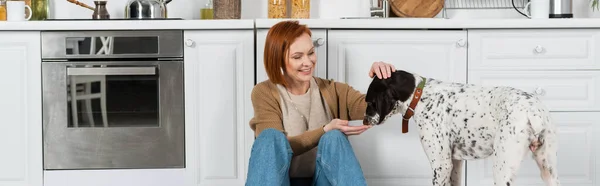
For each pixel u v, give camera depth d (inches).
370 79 117.0
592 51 117.0
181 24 114.0
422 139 84.4
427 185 118.3
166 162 117.2
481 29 116.6
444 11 136.7
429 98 84.2
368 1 136.5
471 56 117.0
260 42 115.3
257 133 95.5
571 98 117.6
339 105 101.3
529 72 117.3
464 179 117.8
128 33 114.6
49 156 116.6
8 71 115.3
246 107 116.3
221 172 117.6
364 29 116.3
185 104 116.2
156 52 115.0
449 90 83.4
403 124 88.4
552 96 117.7
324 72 116.3
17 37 114.5
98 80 115.6
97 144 116.4
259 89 98.5
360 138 117.6
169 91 115.9
